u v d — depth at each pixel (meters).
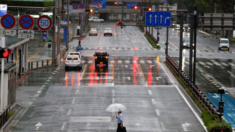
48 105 58.75
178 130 47.09
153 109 57.22
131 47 148.12
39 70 93.12
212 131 44.62
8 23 50.16
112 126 48.34
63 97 64.19
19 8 99.94
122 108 41.56
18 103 59.69
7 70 50.56
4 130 46.12
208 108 54.19
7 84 51.16
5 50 41.06
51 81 78.38
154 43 155.38
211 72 94.38
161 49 143.38
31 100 61.78
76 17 192.88
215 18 66.56
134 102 61.44
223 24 66.69
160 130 47.00
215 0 196.88
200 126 48.81
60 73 88.88
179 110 56.81
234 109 58.72
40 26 67.00
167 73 90.69
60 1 157.75
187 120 51.56
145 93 68.25
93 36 188.00
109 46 150.00
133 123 49.91
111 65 103.00
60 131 46.06
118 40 172.38
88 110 56.09
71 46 147.88
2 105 48.75
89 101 61.62
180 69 86.25
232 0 185.25
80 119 51.34
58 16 109.88
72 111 55.44
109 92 68.62
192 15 67.50
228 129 44.50
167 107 58.53
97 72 91.06
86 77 83.75
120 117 41.34
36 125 48.47
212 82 81.25
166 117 52.94
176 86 75.00
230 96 67.81
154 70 95.12
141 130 46.88
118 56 121.69
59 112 54.81
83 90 70.00
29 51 128.00
